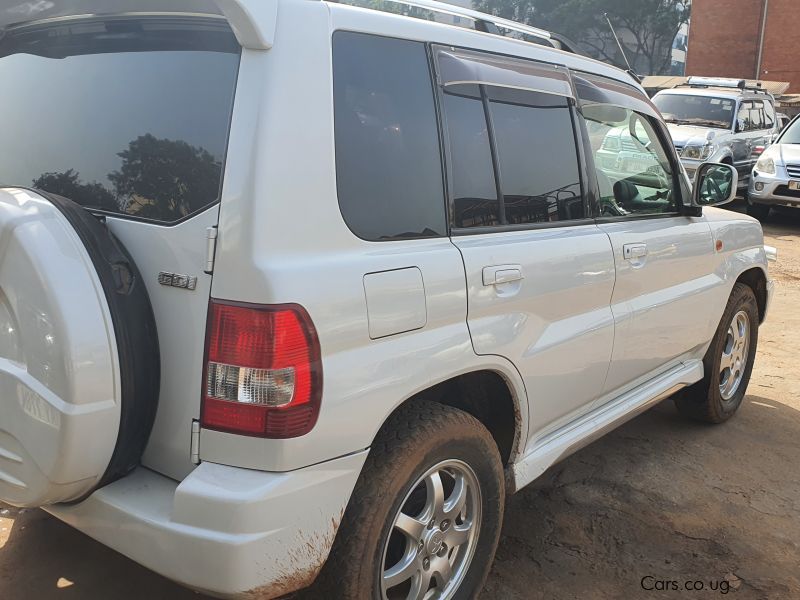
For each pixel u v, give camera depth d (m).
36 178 2.40
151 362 1.99
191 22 2.09
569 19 38.19
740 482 3.93
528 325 2.67
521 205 2.75
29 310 1.87
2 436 2.02
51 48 2.42
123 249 2.05
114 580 2.77
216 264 1.90
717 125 13.82
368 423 2.06
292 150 1.94
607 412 3.38
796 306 7.86
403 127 2.29
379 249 2.16
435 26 2.49
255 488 1.86
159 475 2.08
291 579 1.94
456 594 2.54
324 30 2.06
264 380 1.87
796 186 12.22
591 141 3.15
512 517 3.45
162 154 2.07
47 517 3.15
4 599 2.63
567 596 2.90
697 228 3.88
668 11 38.16
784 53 31.41
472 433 2.42
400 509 2.23
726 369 4.59
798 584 3.07
